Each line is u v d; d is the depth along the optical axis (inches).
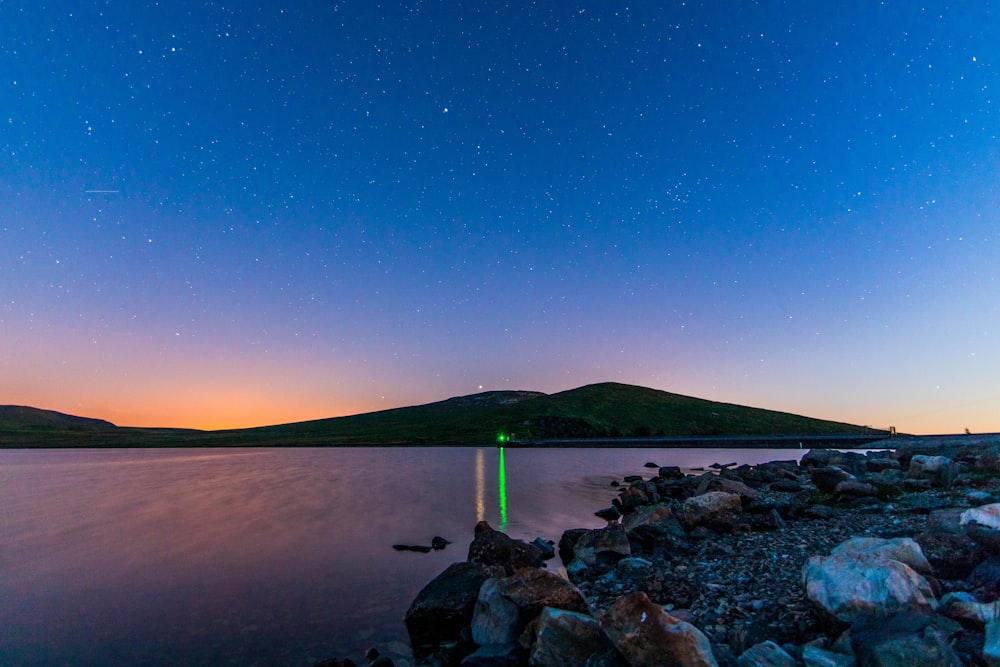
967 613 272.4
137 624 487.2
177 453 4456.2
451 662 381.7
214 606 534.6
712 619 378.9
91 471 2438.5
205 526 986.7
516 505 1225.4
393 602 542.9
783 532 662.5
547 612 337.7
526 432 5787.4
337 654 416.8
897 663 234.8
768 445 3966.5
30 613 518.6
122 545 826.2
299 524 997.2
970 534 379.2
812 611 348.8
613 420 6446.9
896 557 337.7
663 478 1628.9
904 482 836.6
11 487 1745.8
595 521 1009.5
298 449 5049.2
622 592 493.0
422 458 3297.2
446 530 931.3
